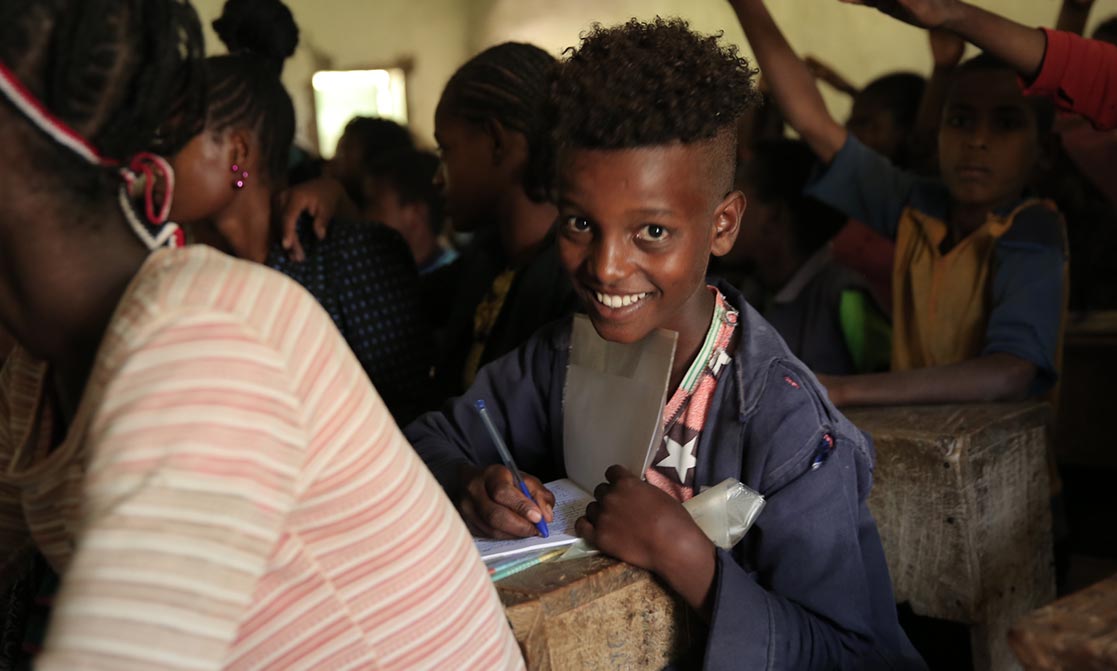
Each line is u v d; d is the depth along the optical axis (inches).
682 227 43.3
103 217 27.8
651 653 43.3
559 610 39.7
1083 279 137.0
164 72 28.3
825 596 44.1
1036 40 72.7
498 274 79.8
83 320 27.9
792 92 92.0
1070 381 136.0
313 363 28.0
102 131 27.6
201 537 24.0
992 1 158.2
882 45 177.2
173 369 25.0
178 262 27.3
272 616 28.7
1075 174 135.0
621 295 44.4
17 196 26.7
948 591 66.9
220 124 68.1
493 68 70.2
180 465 24.2
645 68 42.0
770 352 47.0
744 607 41.3
